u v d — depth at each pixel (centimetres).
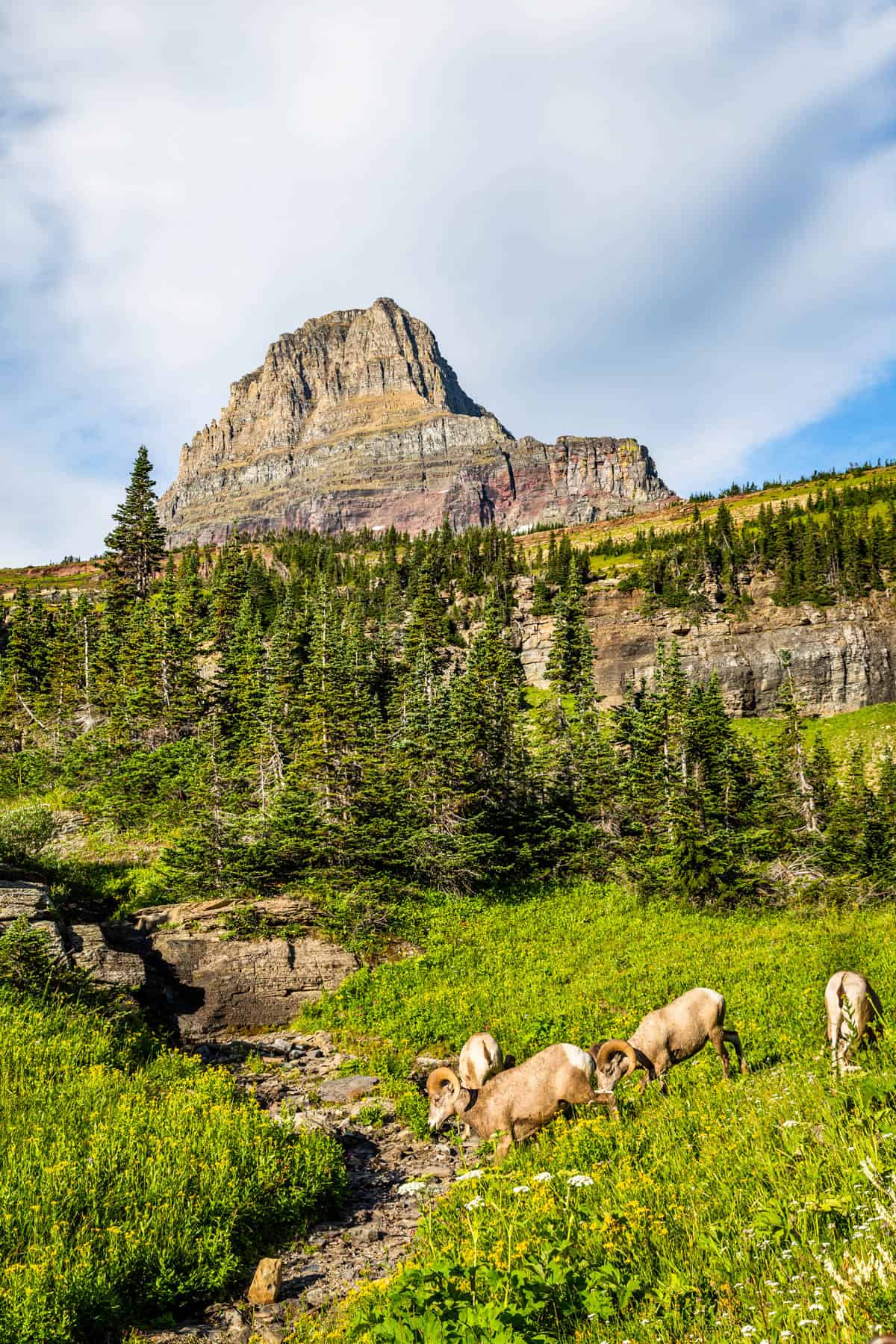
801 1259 446
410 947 2812
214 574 9925
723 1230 525
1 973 1712
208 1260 820
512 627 10731
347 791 3612
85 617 7350
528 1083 1039
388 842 3272
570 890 3703
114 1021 1734
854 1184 516
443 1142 1341
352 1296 690
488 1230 628
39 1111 1092
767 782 4816
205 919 2647
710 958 2578
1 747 5884
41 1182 866
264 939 2578
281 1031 2300
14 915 2105
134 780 4197
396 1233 959
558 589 11344
